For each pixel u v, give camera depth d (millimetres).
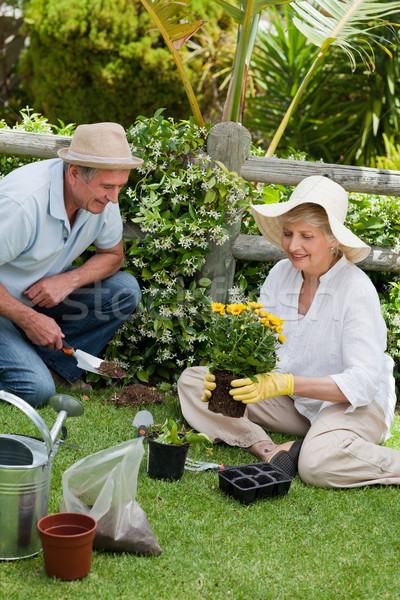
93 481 1623
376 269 3150
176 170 2947
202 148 2980
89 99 6855
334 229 2152
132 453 1616
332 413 2287
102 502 1579
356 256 2322
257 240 3061
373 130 5891
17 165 3133
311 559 1700
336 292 2334
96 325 2859
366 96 6062
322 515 1955
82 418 2539
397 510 2023
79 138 2281
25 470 1503
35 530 1562
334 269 2342
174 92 6758
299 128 6180
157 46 6676
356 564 1692
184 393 2527
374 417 2297
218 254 3002
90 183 2316
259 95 6867
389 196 3240
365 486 2176
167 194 3000
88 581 1498
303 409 2486
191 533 1765
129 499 1643
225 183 2869
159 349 3010
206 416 2455
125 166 2279
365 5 3432
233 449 2412
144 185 2895
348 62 5957
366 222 3117
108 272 2777
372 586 1600
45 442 1538
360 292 2281
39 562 1553
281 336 2176
